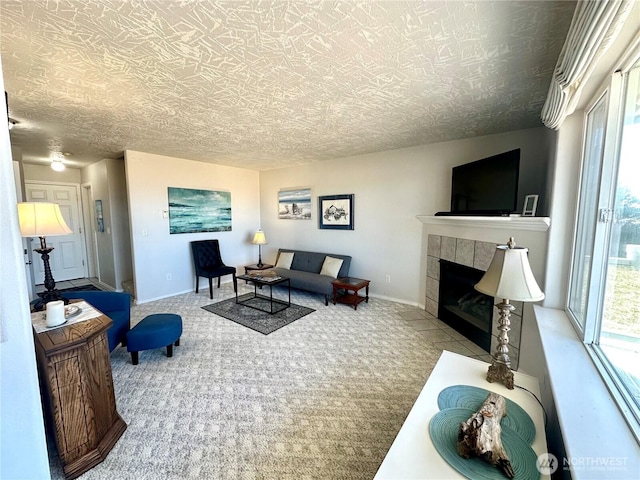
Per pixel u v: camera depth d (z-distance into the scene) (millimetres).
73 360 1468
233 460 1543
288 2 1191
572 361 1321
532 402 1229
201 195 4961
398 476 885
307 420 1839
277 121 2764
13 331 979
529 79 1910
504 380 1335
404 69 1771
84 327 1632
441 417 1124
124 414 1894
